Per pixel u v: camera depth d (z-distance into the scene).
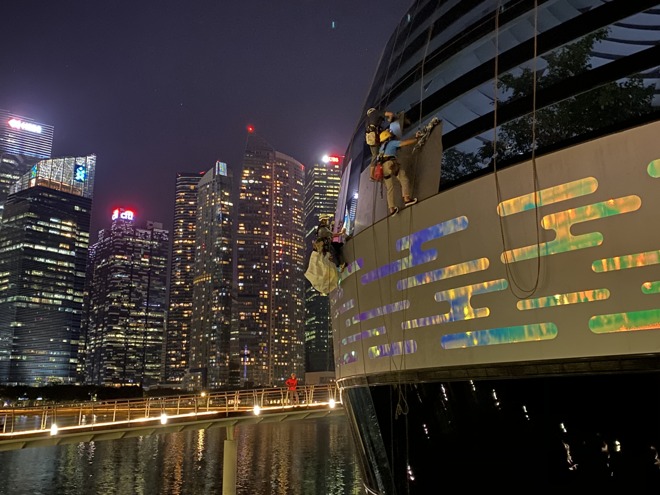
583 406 7.58
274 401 44.44
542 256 8.05
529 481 8.14
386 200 11.62
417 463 10.03
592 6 9.10
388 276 10.89
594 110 8.40
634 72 8.17
